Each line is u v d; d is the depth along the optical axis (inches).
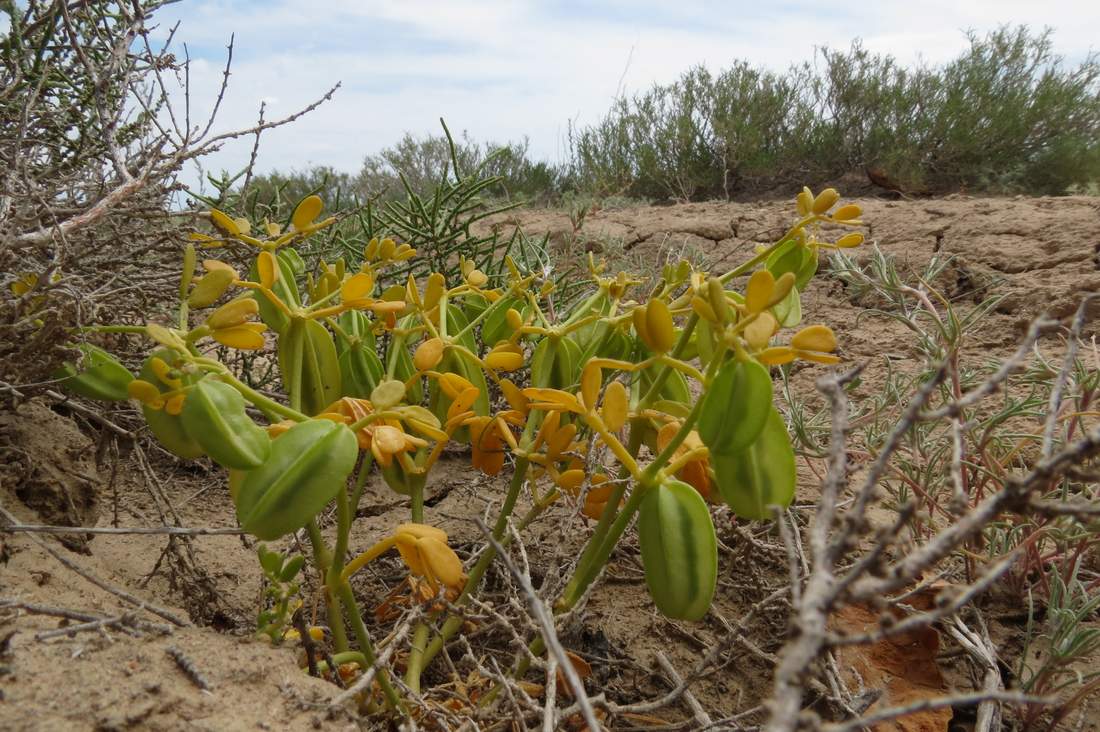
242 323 7.3
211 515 12.9
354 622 7.6
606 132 72.0
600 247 32.5
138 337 11.5
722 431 6.6
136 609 7.9
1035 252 26.7
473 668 8.7
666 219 36.4
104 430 10.2
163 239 9.8
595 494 8.7
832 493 5.1
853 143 67.9
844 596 4.5
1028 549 10.3
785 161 69.2
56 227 8.4
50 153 12.2
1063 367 6.7
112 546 11.1
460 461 15.2
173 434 7.3
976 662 9.2
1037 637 9.9
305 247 17.0
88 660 6.2
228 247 10.3
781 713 3.8
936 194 64.4
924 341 12.0
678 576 7.2
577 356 9.8
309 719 6.3
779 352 6.6
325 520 12.7
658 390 8.2
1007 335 21.6
